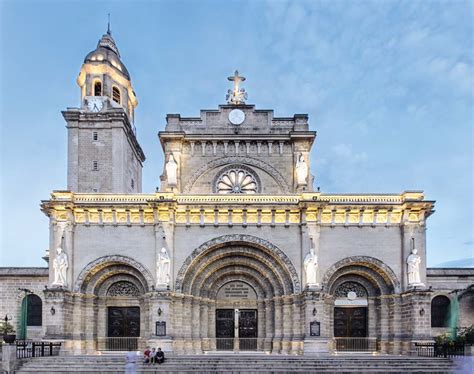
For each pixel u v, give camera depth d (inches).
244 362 1253.7
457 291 1692.9
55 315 1432.1
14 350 1192.8
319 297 1450.5
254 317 1605.6
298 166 1696.6
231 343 1578.5
